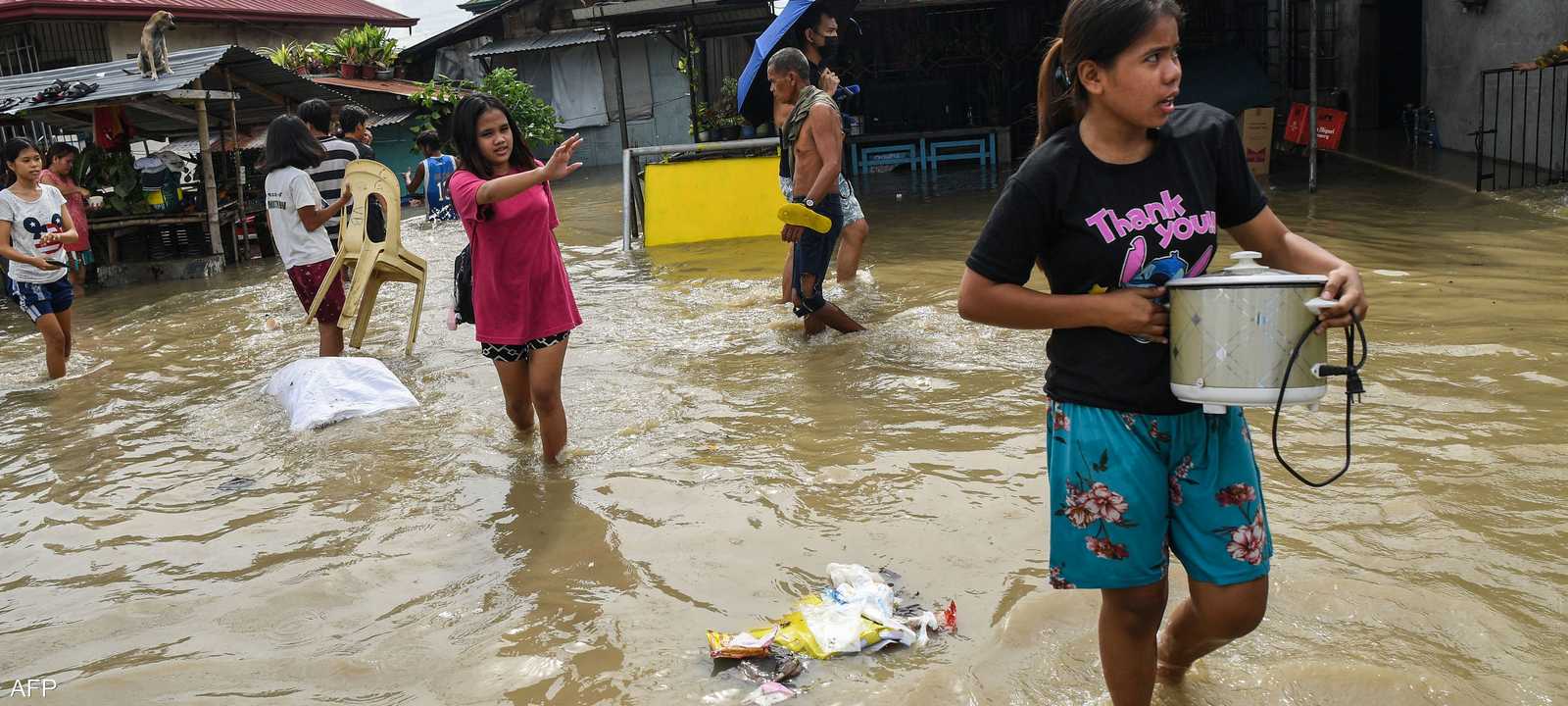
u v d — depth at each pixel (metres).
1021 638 3.07
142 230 13.26
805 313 6.73
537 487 4.60
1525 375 5.09
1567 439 4.25
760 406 5.49
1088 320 2.27
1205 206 2.31
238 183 13.96
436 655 3.25
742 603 3.44
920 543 3.77
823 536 3.89
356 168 7.09
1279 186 13.04
